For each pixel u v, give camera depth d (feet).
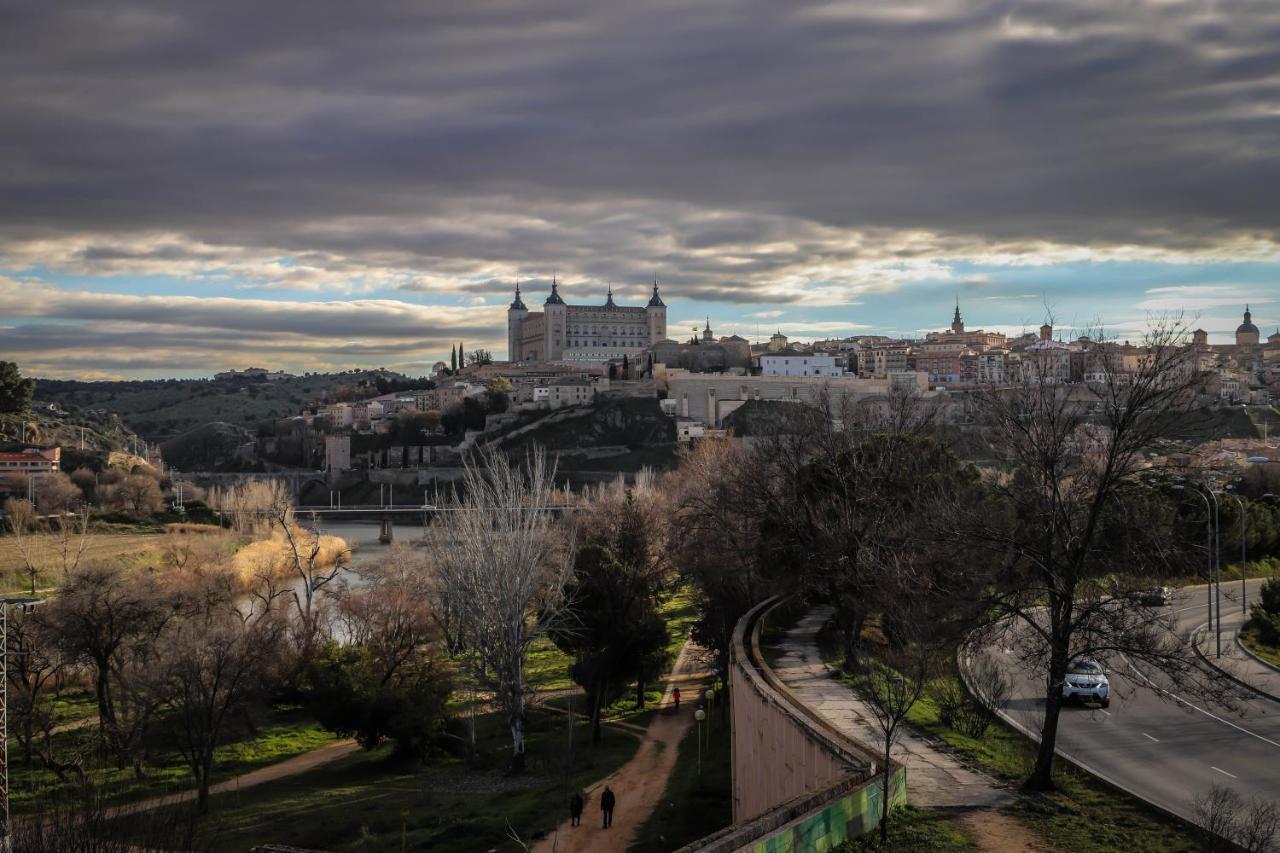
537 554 215.72
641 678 241.76
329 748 232.94
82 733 238.68
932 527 135.54
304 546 449.89
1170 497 236.02
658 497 395.34
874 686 114.11
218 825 167.22
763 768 126.72
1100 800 102.68
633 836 148.25
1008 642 175.73
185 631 214.48
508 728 238.07
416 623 251.19
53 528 594.65
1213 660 186.91
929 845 88.38
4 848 101.04
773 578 196.13
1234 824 88.48
